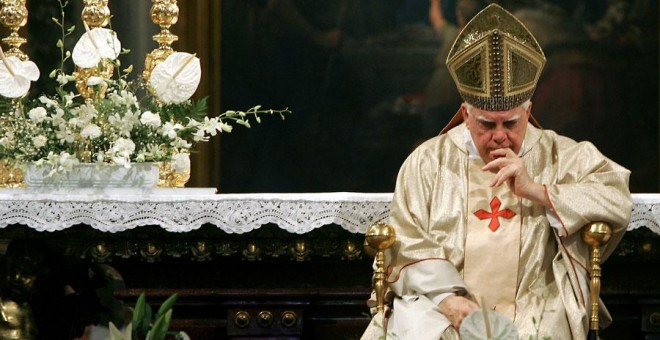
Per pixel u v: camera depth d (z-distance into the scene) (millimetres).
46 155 16781
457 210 14812
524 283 14500
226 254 16625
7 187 17875
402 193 15008
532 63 14484
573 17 34062
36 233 16984
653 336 16766
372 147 33500
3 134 16875
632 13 34031
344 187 33406
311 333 17141
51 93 30094
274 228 16516
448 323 13875
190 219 15555
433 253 14406
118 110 16969
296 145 33312
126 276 17219
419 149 15289
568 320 14156
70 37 30344
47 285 17172
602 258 14828
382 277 14422
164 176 18141
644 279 16984
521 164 14219
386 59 33656
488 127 14539
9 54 18578
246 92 33188
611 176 14586
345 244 16562
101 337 17312
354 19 33594
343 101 33500
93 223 15594
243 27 33219
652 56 33938
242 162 33125
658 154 33938
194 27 32188
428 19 33688
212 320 17062
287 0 33344
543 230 14664
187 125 17359
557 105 34031
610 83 34062
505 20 14469
